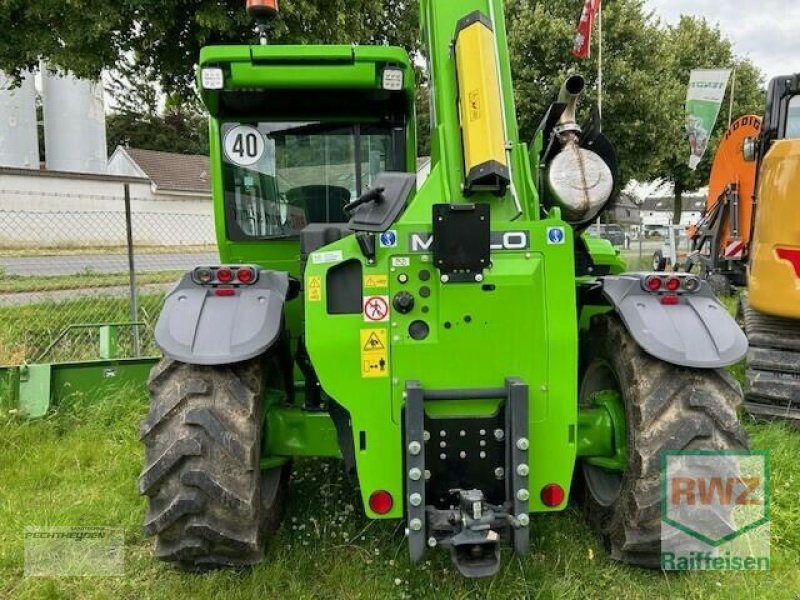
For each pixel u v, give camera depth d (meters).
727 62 25.52
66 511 3.48
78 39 7.65
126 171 32.81
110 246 19.41
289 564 2.93
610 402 2.97
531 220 2.57
